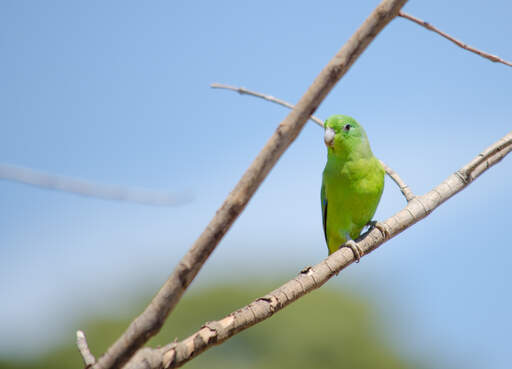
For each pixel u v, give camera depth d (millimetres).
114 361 4988
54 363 31828
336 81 4973
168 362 6020
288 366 31594
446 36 6508
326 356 32750
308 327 33156
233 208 4973
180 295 5035
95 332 32969
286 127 4949
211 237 4973
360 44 4930
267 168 4973
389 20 4988
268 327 32438
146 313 5016
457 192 8781
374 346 33406
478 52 6512
